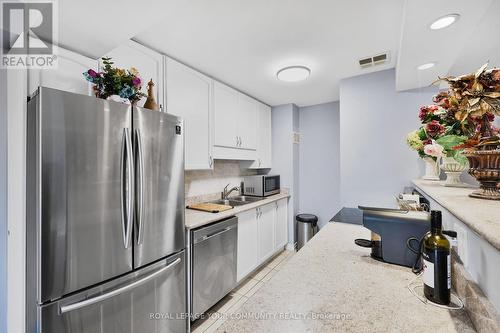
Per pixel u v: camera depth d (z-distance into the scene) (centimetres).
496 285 52
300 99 317
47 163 97
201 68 215
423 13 109
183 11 136
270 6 132
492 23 111
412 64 166
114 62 150
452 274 76
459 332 55
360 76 231
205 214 202
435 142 120
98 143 113
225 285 202
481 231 46
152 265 138
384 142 220
